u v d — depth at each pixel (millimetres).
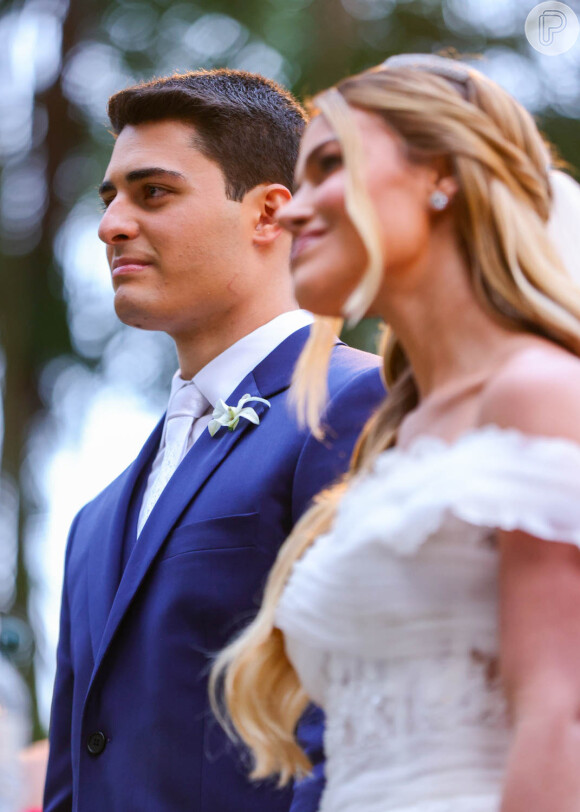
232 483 3232
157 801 3023
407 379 2496
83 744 3217
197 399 3590
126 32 11133
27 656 9625
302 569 2266
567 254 2320
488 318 2170
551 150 2551
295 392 2682
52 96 11578
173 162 3584
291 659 2373
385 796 2049
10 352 11211
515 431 1949
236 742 2760
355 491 2188
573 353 2135
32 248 11570
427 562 2051
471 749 2010
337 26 10930
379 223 2168
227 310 3607
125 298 3559
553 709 1835
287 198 3689
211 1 10891
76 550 3699
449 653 2051
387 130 2221
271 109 3762
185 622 3117
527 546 1920
